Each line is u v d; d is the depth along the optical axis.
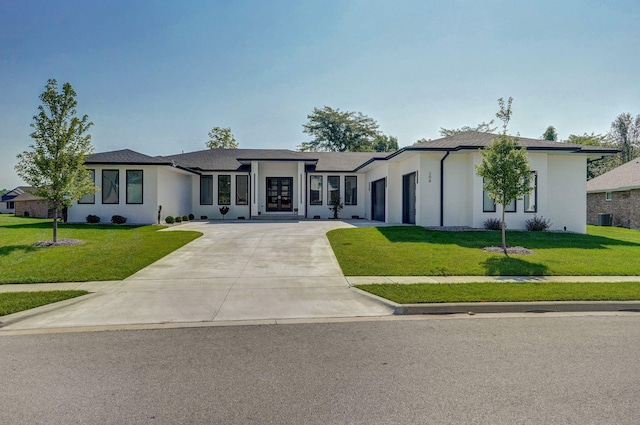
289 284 8.01
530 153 15.66
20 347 4.86
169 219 20.06
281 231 16.11
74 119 12.62
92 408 3.34
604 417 3.17
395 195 19.30
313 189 24.95
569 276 8.58
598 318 6.14
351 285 7.85
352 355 4.56
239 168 23.95
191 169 21.75
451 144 15.91
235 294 7.31
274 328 5.62
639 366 4.22
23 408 3.33
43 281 8.08
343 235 13.95
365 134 50.91
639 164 25.56
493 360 4.39
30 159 12.33
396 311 6.37
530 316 6.26
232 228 17.39
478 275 8.66
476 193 15.60
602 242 12.80
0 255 10.57
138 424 3.09
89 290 7.45
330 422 3.11
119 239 13.59
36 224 18.78
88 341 5.08
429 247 11.69
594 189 25.39
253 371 4.10
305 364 4.29
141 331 5.49
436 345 4.89
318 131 50.41
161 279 8.38
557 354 4.58
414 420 3.13
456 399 3.48
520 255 10.67
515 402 3.42
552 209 16.67
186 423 3.10
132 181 19.48
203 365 4.27
